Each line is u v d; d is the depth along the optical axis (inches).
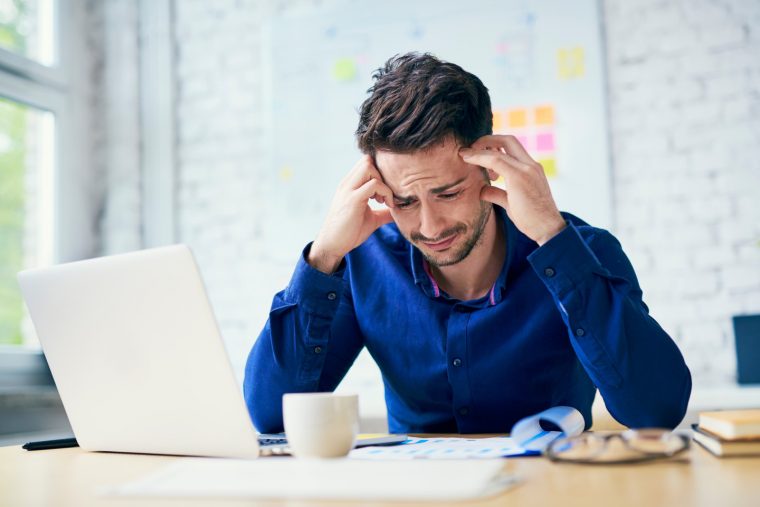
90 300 44.9
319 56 135.1
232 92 141.1
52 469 42.2
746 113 115.9
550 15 123.0
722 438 37.4
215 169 140.7
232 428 41.8
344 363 66.7
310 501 29.3
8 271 129.0
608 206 119.0
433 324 62.2
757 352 106.0
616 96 121.1
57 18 140.6
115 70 145.3
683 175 117.6
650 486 30.7
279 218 135.3
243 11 141.5
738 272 114.3
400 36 130.6
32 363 130.1
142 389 44.2
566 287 51.8
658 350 52.3
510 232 61.8
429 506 28.0
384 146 54.5
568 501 28.3
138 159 143.9
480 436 53.0
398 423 66.8
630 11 121.3
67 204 139.4
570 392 62.4
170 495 31.2
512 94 123.9
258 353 59.7
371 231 60.7
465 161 54.0
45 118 138.6
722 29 117.6
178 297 41.3
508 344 60.7
